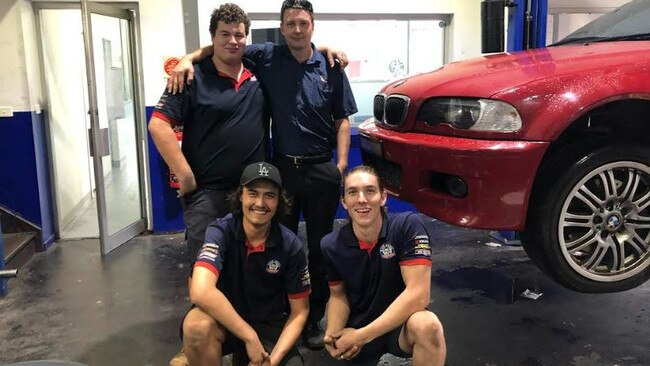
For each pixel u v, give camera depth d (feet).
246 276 7.95
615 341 9.32
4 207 15.34
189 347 7.49
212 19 8.84
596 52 8.97
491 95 8.22
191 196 9.20
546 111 8.04
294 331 7.80
